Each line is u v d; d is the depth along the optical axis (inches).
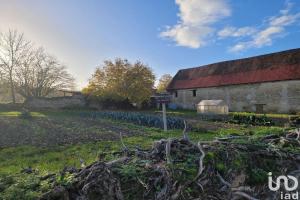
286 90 1009.5
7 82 1403.8
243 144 186.4
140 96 1385.3
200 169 147.1
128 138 440.5
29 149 364.5
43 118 813.2
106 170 145.3
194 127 560.7
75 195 139.6
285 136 234.7
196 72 1512.1
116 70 1396.4
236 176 157.9
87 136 472.4
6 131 543.8
